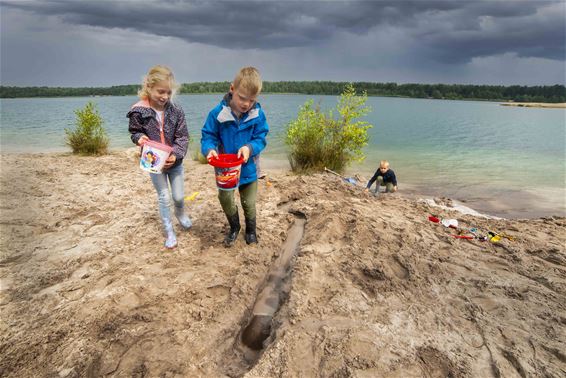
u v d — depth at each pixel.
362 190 6.71
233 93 3.43
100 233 4.51
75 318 2.93
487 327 2.77
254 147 3.61
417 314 2.92
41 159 9.62
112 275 3.54
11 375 2.45
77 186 6.63
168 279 3.47
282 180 7.16
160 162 3.60
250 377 2.30
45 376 2.44
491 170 10.23
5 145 13.23
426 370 2.37
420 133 19.98
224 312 3.09
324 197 5.88
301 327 2.75
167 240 4.09
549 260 3.90
